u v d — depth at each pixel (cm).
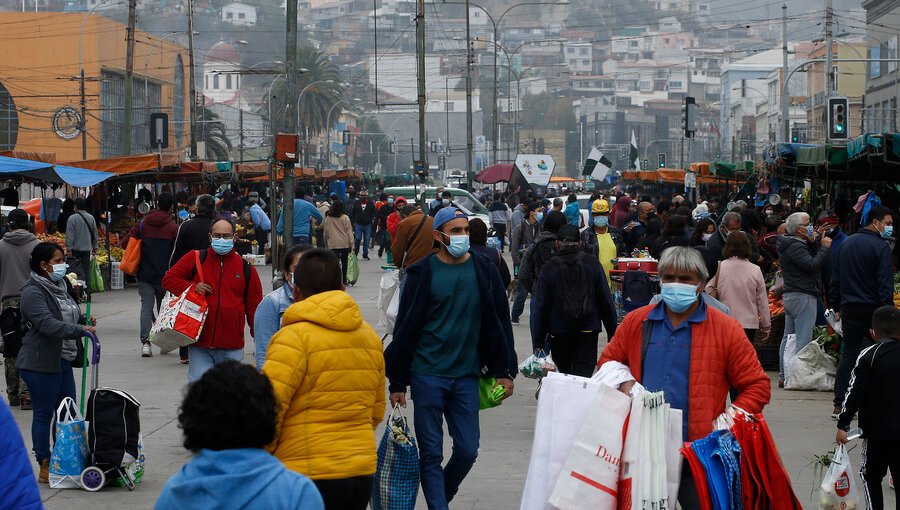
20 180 4531
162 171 5122
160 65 14725
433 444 1255
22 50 12706
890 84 12888
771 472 1034
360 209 6644
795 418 2028
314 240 6078
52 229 5000
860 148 2716
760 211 4462
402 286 1290
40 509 696
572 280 1761
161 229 2780
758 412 1049
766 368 2583
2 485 684
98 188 5106
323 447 930
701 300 1081
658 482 1001
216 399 618
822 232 2459
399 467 1200
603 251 2652
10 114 12644
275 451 934
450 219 1266
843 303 1975
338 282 1002
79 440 1540
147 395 2245
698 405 1051
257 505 608
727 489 1007
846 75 16638
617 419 1010
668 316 1084
